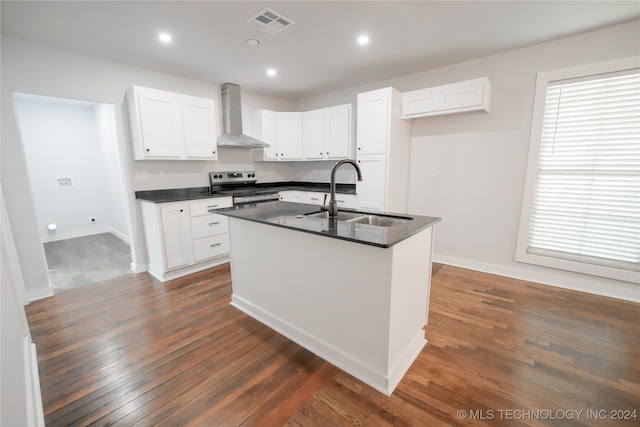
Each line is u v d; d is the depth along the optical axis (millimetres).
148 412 1457
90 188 5387
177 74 3531
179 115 3309
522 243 3051
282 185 5102
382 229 1628
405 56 3006
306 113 4387
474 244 3363
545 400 1506
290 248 1979
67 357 1878
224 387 1622
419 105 3225
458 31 2482
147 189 3436
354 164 2049
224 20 2248
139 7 2039
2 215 2414
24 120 4645
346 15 2201
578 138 2699
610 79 2490
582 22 2342
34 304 2615
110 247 4547
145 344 2018
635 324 2189
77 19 2191
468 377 1675
